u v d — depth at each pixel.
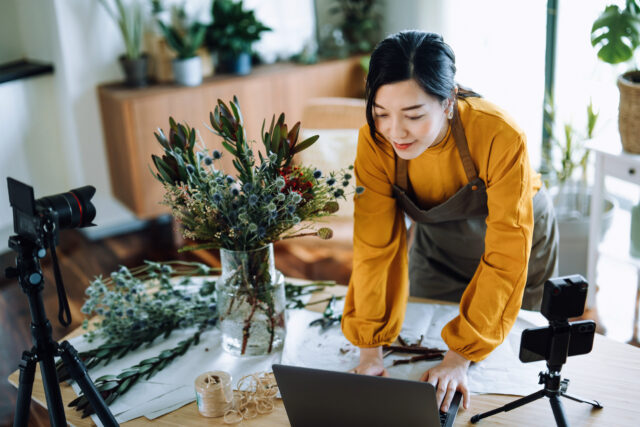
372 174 1.74
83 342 1.78
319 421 1.34
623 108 2.72
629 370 1.56
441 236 2.00
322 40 4.57
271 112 4.13
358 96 4.50
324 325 1.79
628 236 3.29
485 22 3.85
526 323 1.75
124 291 1.88
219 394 1.46
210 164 1.53
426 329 1.75
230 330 1.66
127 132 3.67
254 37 4.04
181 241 4.08
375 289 1.67
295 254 3.88
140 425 1.46
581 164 3.23
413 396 1.22
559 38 3.56
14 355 2.98
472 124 1.63
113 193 4.16
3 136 3.88
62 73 3.86
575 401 1.47
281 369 1.29
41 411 2.56
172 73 3.93
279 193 1.48
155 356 1.69
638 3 2.80
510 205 1.58
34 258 1.36
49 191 4.18
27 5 3.93
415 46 1.39
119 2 3.77
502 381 1.54
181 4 4.06
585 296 1.32
